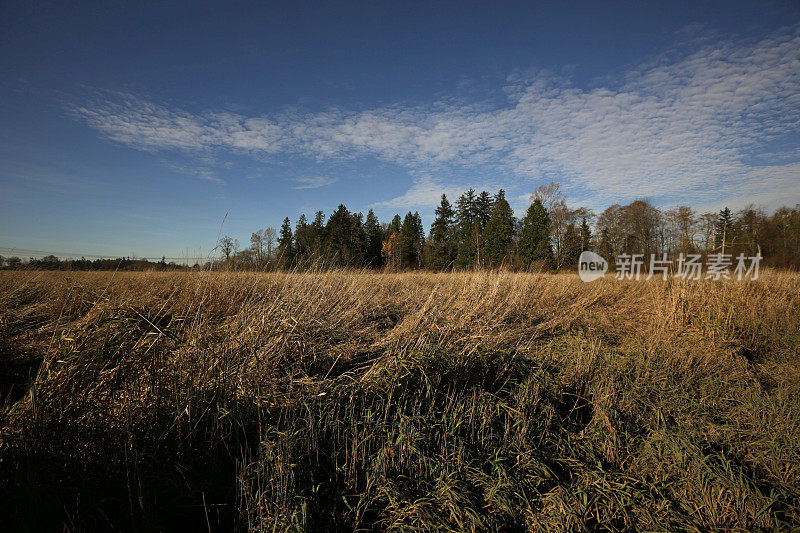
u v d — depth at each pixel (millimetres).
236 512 1936
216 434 2432
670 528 2006
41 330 4211
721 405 3412
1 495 1664
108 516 1763
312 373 3705
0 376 3277
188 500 2010
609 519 2086
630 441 2816
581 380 3832
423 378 3146
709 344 5078
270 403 2846
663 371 4047
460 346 4086
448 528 1899
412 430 2539
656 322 6180
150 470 2072
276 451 2223
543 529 2000
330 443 2549
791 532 1975
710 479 2346
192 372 2648
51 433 1883
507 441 2744
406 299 7207
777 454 2576
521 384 3504
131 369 2234
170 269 8492
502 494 2152
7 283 6230
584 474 2396
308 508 1946
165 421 2281
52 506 1726
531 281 9094
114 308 2488
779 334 5727
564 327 6207
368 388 3045
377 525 1985
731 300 6227
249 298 5469
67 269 7863
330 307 5219
